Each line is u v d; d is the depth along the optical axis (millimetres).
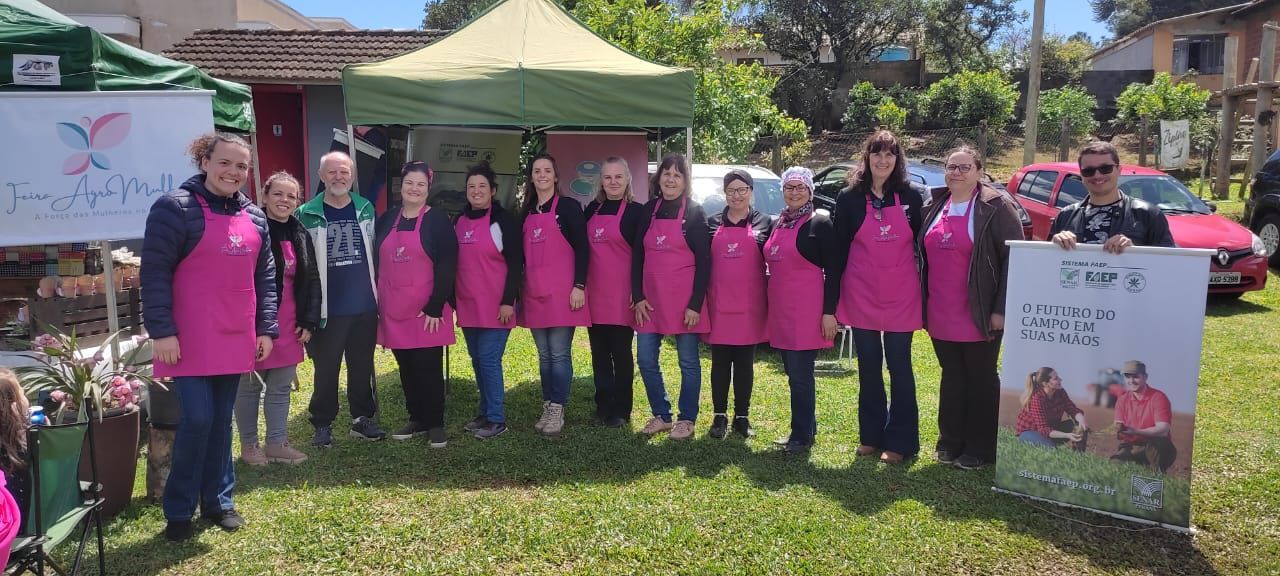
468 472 4691
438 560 3635
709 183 8586
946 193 4605
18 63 4637
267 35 13617
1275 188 11094
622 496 4312
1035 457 4277
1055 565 3648
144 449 4797
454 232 5059
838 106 27578
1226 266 9094
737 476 4613
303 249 4523
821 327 4895
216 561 3602
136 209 4844
